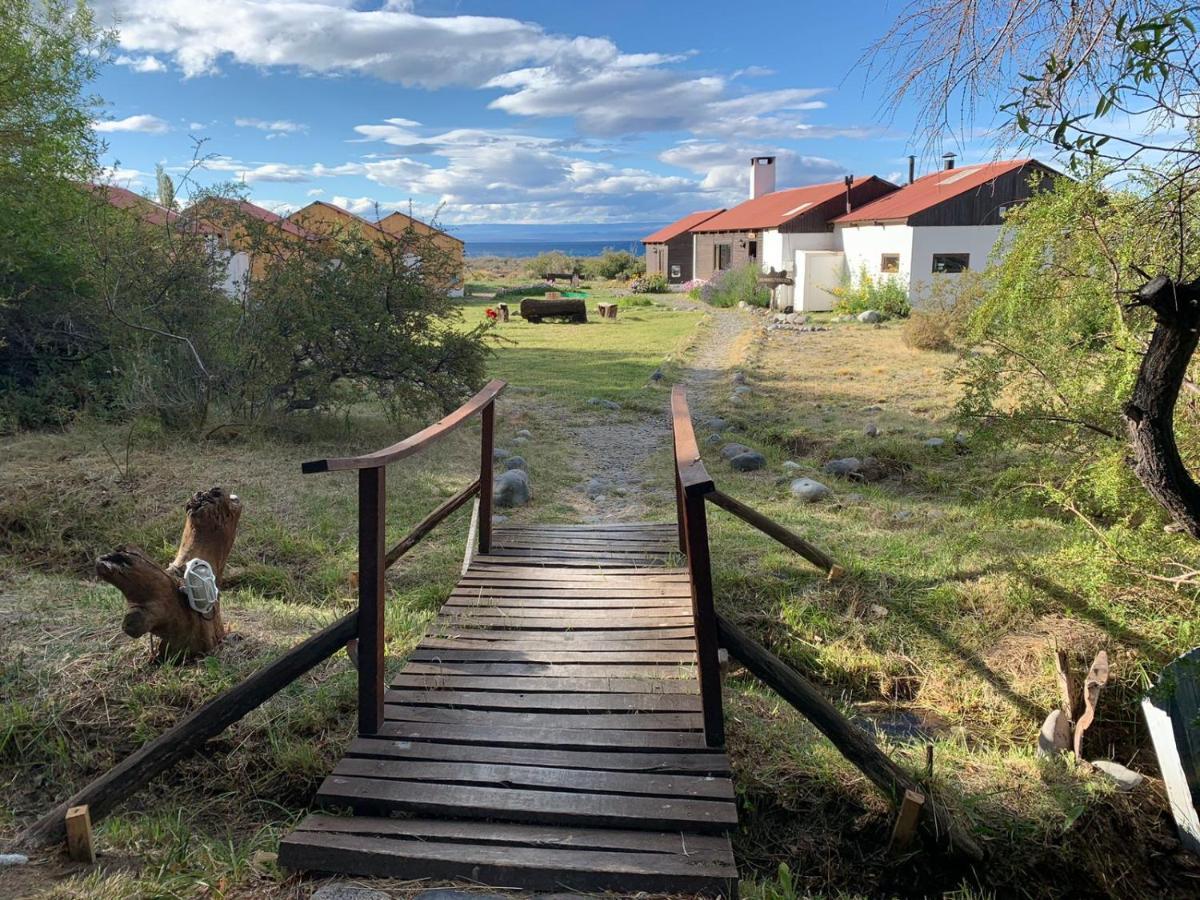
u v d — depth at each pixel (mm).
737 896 2865
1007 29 3076
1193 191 3758
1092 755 4766
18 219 9375
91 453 8664
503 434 11039
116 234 9977
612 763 3516
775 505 7871
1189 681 4223
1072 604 5691
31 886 2969
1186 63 2889
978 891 3686
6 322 10094
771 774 4102
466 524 7555
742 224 35156
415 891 2900
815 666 5445
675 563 6082
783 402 12992
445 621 5020
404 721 3855
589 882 2904
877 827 3885
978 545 6504
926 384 14062
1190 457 4953
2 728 4004
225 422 9797
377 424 10984
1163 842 4141
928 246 23531
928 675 5301
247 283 10305
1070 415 5645
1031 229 5223
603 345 20984
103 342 10609
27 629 5016
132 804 3719
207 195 10070
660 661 4461
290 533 7098
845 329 22375
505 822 3232
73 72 9891
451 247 11414
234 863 3119
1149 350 3434
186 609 4648
